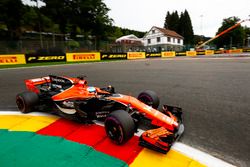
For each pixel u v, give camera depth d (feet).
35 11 146.51
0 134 12.41
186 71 41.29
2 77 35.50
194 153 10.26
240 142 11.46
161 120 11.27
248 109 16.78
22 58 64.08
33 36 135.54
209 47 226.17
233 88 24.54
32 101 15.58
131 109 12.82
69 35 148.25
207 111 16.57
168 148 9.63
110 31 173.88
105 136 11.93
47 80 19.90
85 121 13.04
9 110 17.02
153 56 108.27
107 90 15.60
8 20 118.21
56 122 14.07
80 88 14.94
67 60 75.00
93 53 81.82
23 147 10.85
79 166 9.19
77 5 157.58
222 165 9.34
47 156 9.98
